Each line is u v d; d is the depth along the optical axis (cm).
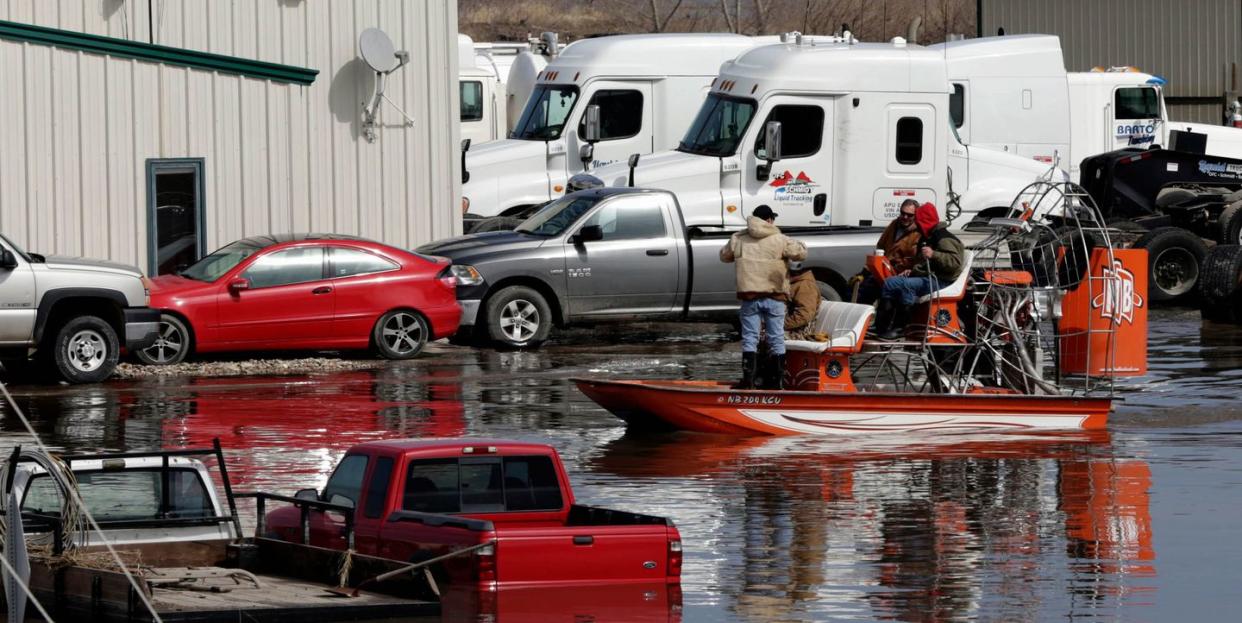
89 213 7362
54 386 6138
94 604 2841
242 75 7681
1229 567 3388
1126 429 5269
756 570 3334
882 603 3072
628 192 7375
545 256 7212
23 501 3253
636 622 2881
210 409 5556
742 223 8131
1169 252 8825
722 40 9388
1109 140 10925
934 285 5294
